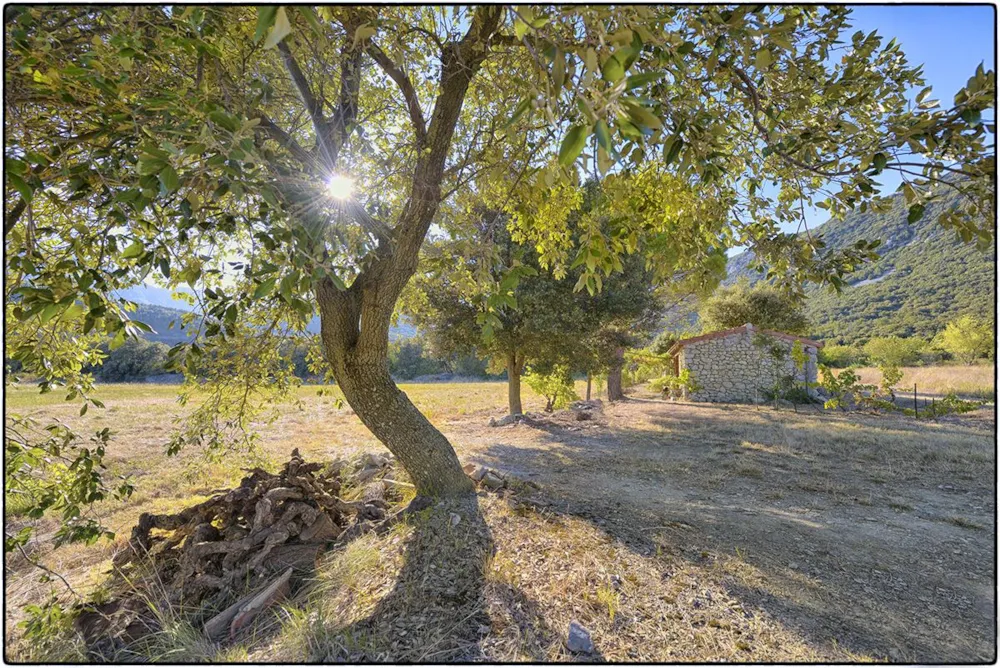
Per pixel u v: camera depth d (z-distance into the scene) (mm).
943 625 2518
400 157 4203
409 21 3350
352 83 3646
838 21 2398
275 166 2029
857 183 2002
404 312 7141
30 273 1765
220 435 4801
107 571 3865
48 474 3203
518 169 3713
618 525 3713
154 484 6387
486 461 6758
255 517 3732
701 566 3055
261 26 940
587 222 2447
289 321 4434
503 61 3465
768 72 2668
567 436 9266
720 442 8258
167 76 2334
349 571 3197
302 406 5531
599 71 1108
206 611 3072
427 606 2691
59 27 1941
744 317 22828
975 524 4125
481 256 2648
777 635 2375
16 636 2930
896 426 9703
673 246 2854
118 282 2078
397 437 4172
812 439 8336
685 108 1947
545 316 10062
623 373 22188
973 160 1680
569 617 2525
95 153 1732
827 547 3498
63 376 3102
